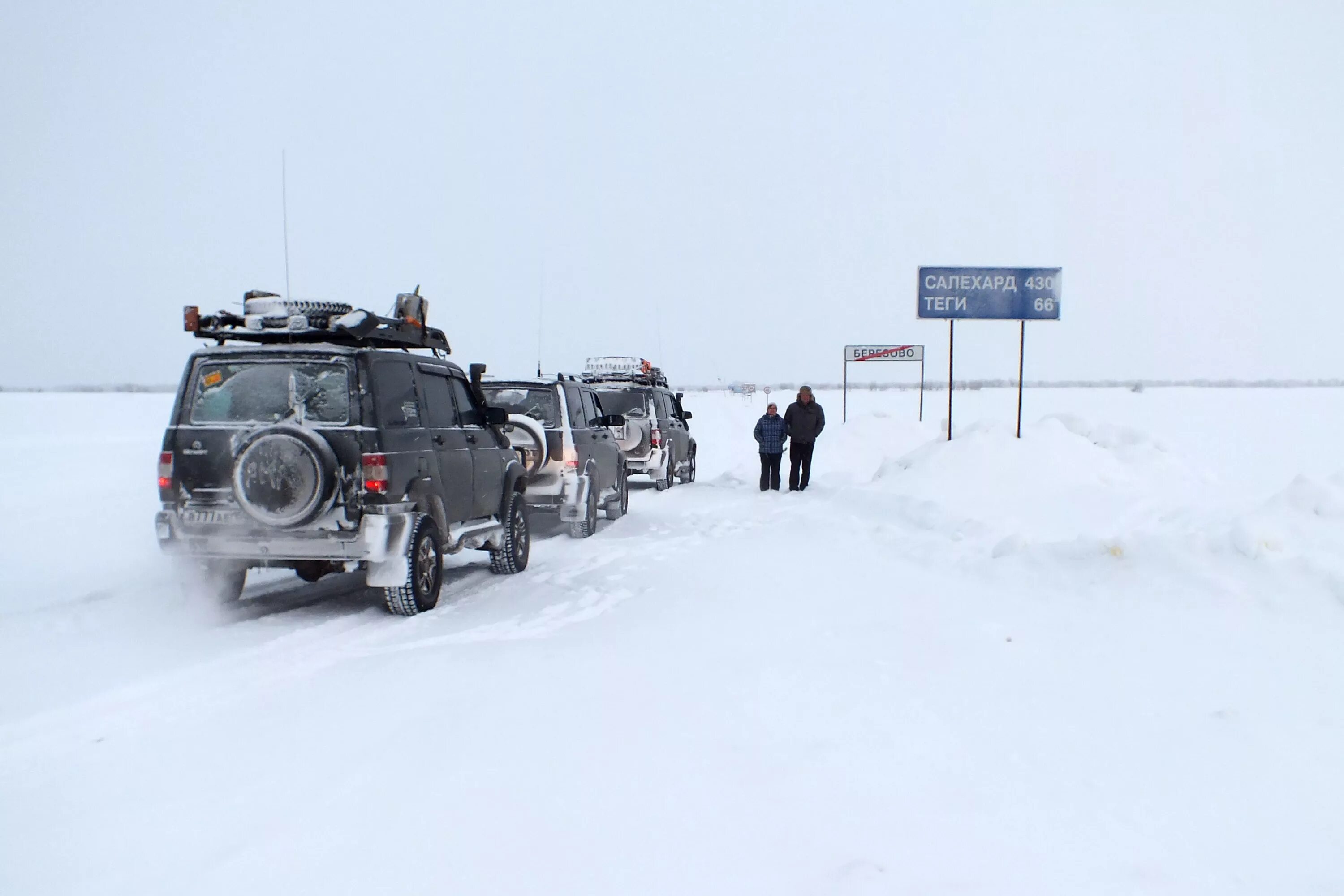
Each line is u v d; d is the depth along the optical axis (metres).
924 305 14.04
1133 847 2.86
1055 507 9.58
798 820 3.03
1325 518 6.46
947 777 3.42
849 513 11.77
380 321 6.67
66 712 4.14
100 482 15.62
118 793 3.24
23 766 3.49
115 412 37.50
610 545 10.24
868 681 4.64
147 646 5.40
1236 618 5.52
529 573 8.45
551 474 10.49
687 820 3.02
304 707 4.23
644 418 16.98
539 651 5.30
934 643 5.40
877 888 2.57
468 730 3.91
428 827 2.96
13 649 5.25
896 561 8.47
